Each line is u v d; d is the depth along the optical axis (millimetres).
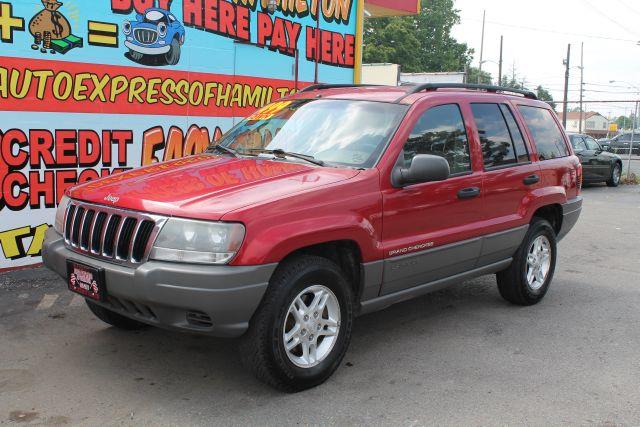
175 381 4008
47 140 6793
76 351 4445
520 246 5652
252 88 9211
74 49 6914
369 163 4273
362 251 4078
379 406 3742
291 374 3768
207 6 8328
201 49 8328
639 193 17094
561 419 3635
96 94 7180
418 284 4684
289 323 3816
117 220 3740
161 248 3488
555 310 5793
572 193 6430
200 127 8461
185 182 3967
